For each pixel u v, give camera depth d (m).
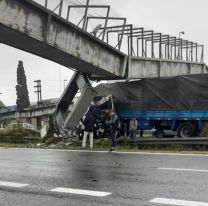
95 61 27.95
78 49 26.02
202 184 9.10
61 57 26.17
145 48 37.78
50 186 9.35
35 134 32.12
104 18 29.12
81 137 26.48
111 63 30.36
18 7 20.98
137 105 26.62
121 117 27.25
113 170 11.49
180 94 24.91
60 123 29.20
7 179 10.51
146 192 8.38
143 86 26.45
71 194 8.40
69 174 10.99
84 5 26.89
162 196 7.98
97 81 33.09
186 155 15.11
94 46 27.81
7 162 14.20
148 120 26.31
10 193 8.74
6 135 29.94
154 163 12.79
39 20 22.48
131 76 33.94
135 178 10.08
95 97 28.17
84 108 27.30
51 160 14.47
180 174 10.49
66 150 18.95
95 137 26.31
